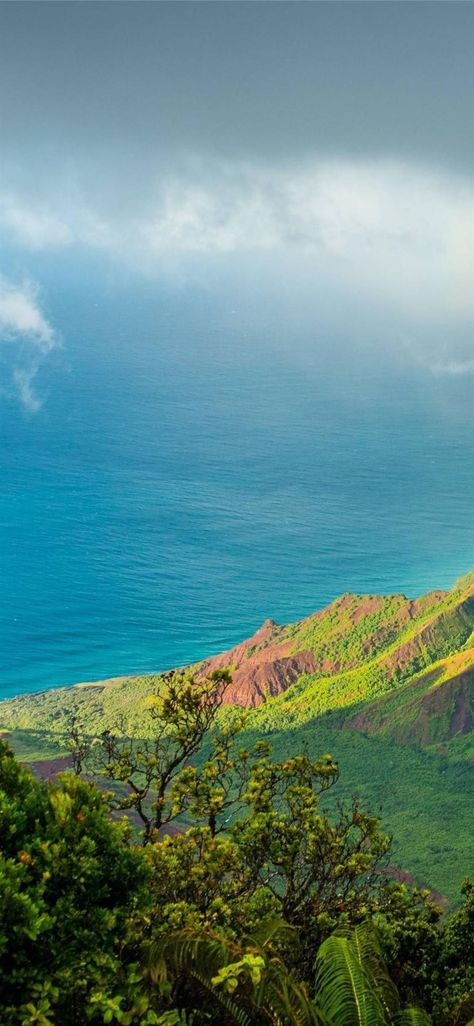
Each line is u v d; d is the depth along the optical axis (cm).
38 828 1163
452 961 2331
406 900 2327
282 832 2036
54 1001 995
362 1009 1055
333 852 2077
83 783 1245
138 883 1209
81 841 1150
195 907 1620
